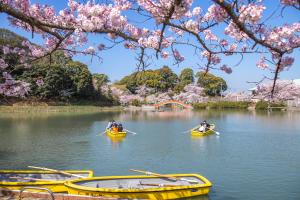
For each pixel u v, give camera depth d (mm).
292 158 21297
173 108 91500
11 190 10758
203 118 53875
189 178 13547
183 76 110438
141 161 20688
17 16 6855
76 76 74312
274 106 70438
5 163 19984
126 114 64688
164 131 36094
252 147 25469
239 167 18984
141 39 7391
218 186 15227
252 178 16531
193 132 32531
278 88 8945
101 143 27453
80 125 40938
